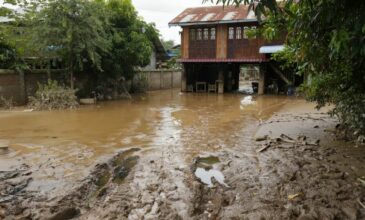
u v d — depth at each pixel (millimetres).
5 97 14828
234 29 20906
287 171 5723
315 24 4320
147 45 20031
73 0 14836
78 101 17031
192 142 8266
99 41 16016
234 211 4344
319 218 4031
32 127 10422
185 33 22266
